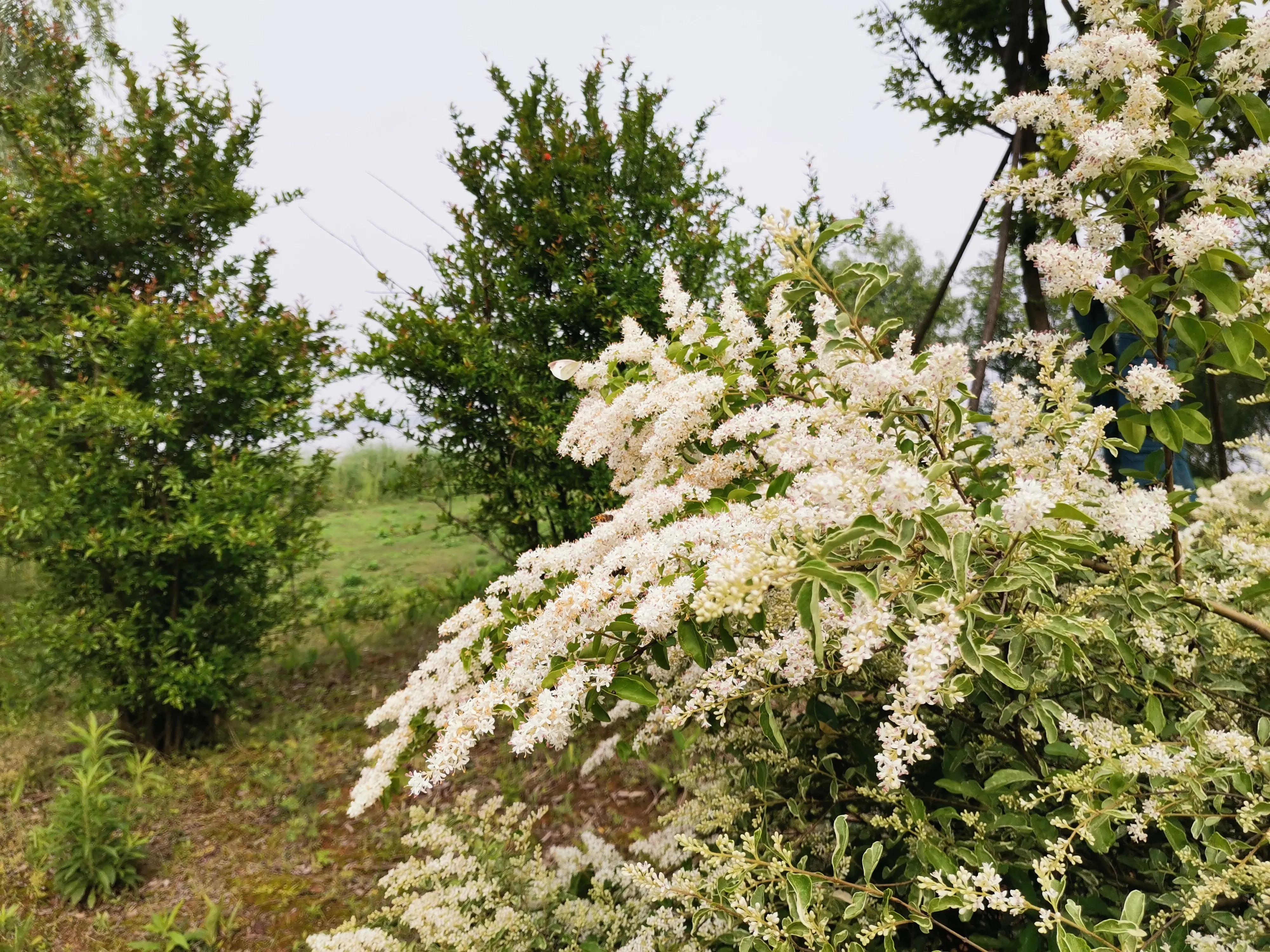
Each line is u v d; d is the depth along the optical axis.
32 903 3.15
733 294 1.87
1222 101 1.76
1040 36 3.60
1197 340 1.46
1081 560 1.55
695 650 1.35
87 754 3.53
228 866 3.40
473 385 4.76
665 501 1.59
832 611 1.35
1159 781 1.33
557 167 4.98
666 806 3.28
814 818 2.09
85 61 5.36
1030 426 1.53
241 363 4.80
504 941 2.04
